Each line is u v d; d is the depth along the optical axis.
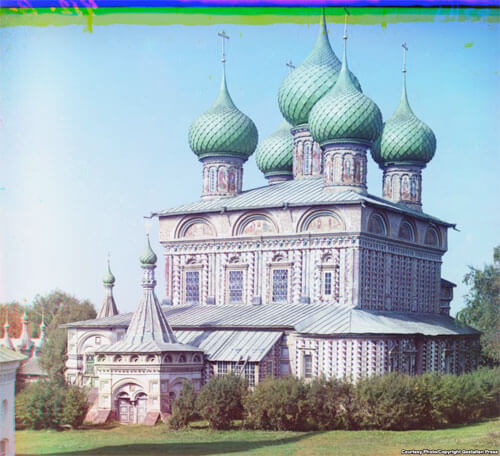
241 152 64.75
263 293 58.88
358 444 40.88
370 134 59.88
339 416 45.25
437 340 56.97
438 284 66.06
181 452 39.72
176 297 62.53
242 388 46.41
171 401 49.69
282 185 64.38
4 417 35.28
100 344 59.09
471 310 60.75
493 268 59.66
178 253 62.69
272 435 43.72
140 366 49.75
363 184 60.16
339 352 50.50
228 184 64.38
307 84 64.12
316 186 61.97
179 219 62.72
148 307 51.91
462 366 60.81
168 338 51.44
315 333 51.09
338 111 59.25
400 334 52.41
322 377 46.25
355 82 64.62
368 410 45.00
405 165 66.06
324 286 56.66
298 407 44.84
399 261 60.44
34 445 42.09
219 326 55.00
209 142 64.31
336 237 56.34
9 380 35.69
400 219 60.84
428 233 64.81
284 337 53.19
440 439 41.91
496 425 45.50
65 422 46.75
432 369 56.06
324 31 65.88
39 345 62.97
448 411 46.03
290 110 65.25
